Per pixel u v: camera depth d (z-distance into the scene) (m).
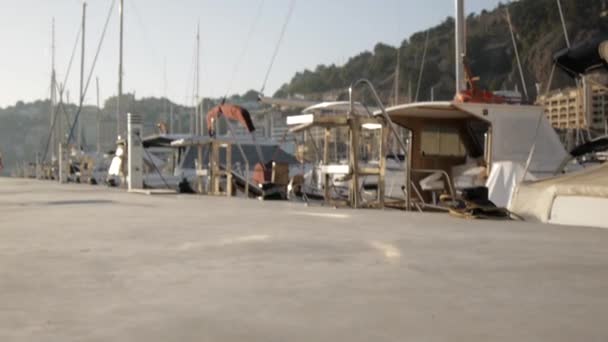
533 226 7.30
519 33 126.06
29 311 2.99
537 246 5.37
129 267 4.30
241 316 2.87
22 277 3.92
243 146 27.53
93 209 10.14
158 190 16.77
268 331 2.61
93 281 3.78
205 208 10.31
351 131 11.45
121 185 22.97
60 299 3.26
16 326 2.70
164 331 2.61
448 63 141.88
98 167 36.09
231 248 5.25
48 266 4.35
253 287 3.56
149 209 10.16
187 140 18.97
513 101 13.73
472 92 13.57
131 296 3.33
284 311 2.96
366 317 2.83
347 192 15.12
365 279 3.80
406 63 152.38
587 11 101.81
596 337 2.47
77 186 24.11
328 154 12.84
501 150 12.45
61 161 31.27
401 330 2.60
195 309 3.02
